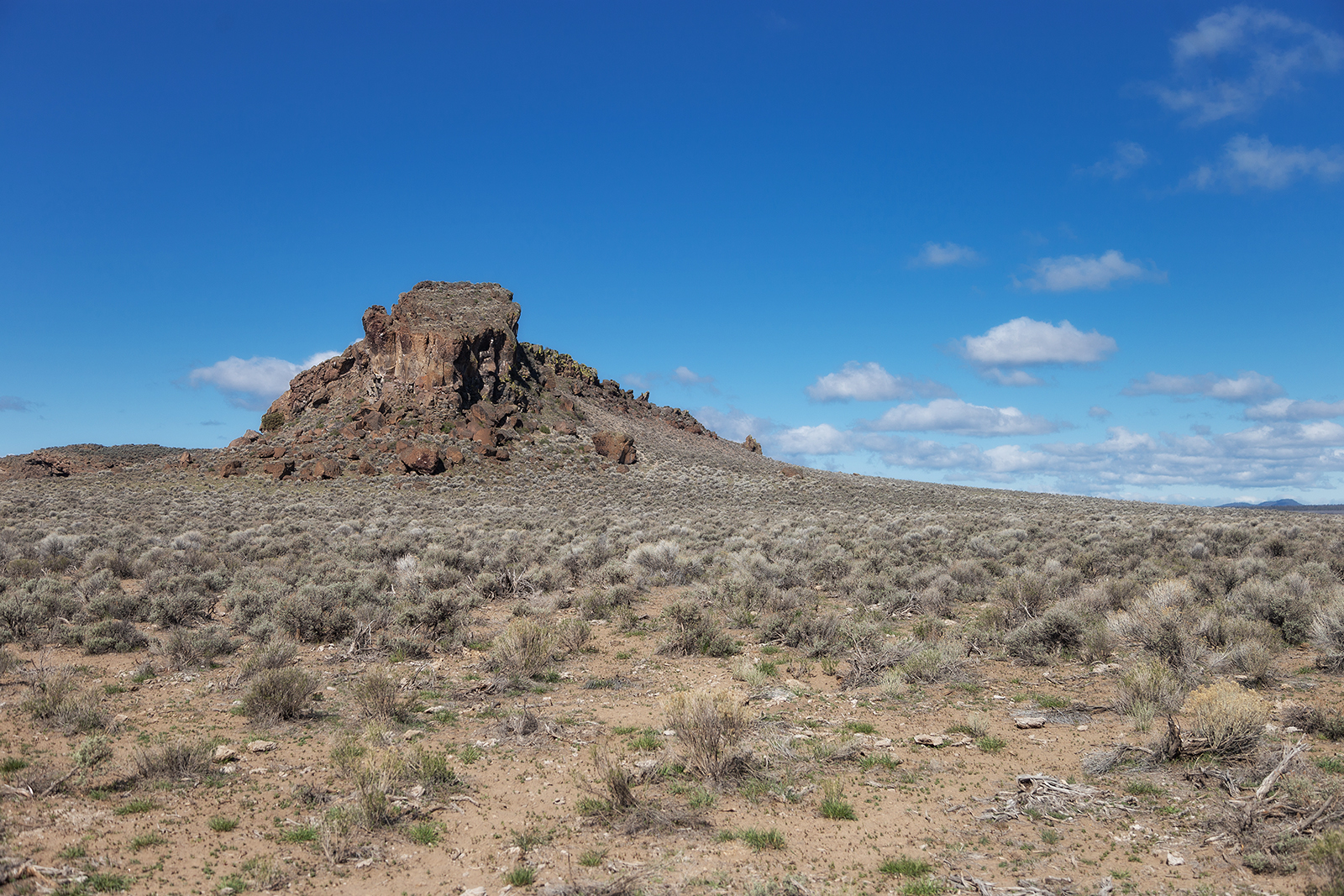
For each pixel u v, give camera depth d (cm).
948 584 2211
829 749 984
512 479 7406
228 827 783
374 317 9194
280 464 7169
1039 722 1077
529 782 910
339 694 1316
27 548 3253
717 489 8019
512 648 1464
